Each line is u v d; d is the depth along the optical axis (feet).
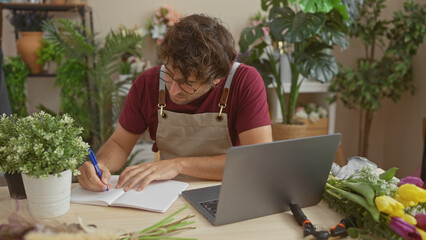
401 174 10.48
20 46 9.30
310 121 10.21
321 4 7.33
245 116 4.25
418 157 9.71
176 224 2.76
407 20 8.79
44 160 2.70
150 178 3.54
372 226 2.62
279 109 9.96
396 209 2.58
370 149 11.64
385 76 9.55
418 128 9.68
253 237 2.64
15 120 2.96
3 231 1.99
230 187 2.64
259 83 4.37
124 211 3.04
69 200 3.03
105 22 10.30
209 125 4.43
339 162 4.27
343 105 11.43
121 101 9.12
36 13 9.57
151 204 3.11
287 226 2.82
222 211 2.73
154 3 10.43
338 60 11.10
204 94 4.35
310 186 3.04
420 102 9.60
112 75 10.55
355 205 2.86
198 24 3.45
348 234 2.64
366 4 9.63
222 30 3.59
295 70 8.68
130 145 4.83
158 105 4.46
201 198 3.27
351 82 9.61
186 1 10.57
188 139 4.56
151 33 10.34
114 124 9.20
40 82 10.39
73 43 8.73
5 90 7.64
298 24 7.57
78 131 2.91
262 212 2.94
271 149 2.64
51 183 2.79
